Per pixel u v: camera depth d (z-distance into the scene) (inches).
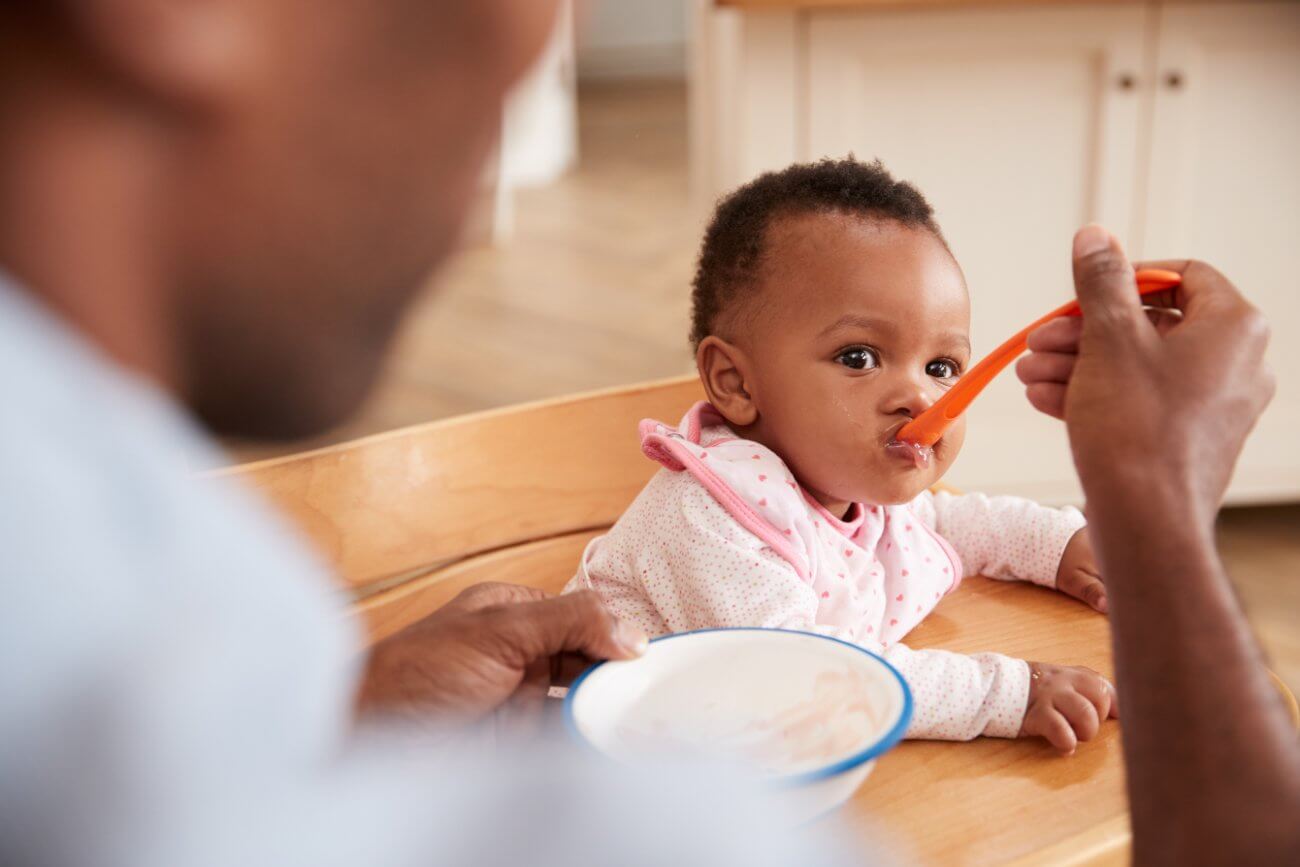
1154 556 14.2
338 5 7.6
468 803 9.5
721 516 27.8
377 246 8.2
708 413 31.7
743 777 10.8
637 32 245.1
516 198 163.0
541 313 121.6
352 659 10.9
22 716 7.4
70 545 7.6
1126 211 68.8
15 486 7.6
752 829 10.2
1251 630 14.2
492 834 9.5
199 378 8.4
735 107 77.0
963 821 21.4
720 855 9.8
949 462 28.8
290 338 8.2
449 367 107.3
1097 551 14.9
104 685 7.5
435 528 33.8
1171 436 14.7
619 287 129.9
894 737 17.2
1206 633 13.9
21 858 7.6
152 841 7.7
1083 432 15.1
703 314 31.7
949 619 30.4
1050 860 20.1
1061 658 28.3
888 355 28.3
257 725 8.0
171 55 7.3
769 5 62.9
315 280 8.1
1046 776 22.7
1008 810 21.7
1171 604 14.1
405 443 33.2
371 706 16.6
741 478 28.0
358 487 32.4
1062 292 70.2
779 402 29.0
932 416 27.0
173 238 7.9
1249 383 15.5
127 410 8.2
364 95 7.8
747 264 29.8
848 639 27.4
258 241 7.9
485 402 100.0
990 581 32.5
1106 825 20.8
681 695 20.1
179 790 7.7
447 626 19.4
